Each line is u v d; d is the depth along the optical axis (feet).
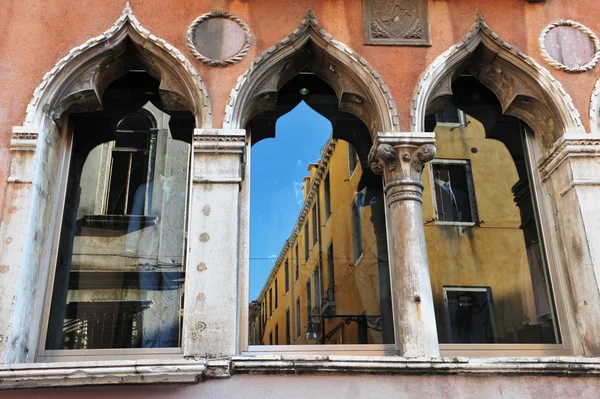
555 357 17.28
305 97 22.04
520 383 17.07
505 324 19.74
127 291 19.11
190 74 19.83
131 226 19.93
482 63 21.74
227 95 19.81
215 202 18.53
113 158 20.65
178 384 16.17
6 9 20.20
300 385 16.48
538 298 20.17
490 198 21.29
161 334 18.66
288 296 19.40
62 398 15.81
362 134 21.83
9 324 16.57
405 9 21.62
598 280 18.45
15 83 19.24
